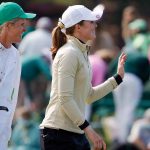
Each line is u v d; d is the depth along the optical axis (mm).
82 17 18109
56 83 17828
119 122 30891
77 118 17547
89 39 18203
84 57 18047
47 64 32938
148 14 48344
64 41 18109
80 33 18156
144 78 31469
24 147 29391
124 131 30656
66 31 18172
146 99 31422
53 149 17953
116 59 31578
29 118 30062
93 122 31094
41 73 33031
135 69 31203
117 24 47625
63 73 17578
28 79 32875
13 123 30547
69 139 17922
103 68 31219
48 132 17969
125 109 31141
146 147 29016
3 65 17719
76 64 17734
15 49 18000
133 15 34188
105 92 19031
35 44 33438
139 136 29078
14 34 17766
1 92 17625
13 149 29594
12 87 17797
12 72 17781
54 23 43750
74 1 51375
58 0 51750
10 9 17672
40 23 34750
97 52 32188
